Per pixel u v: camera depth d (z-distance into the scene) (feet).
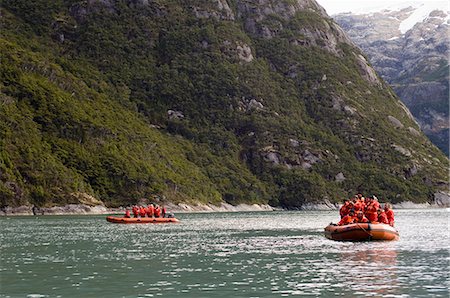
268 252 177.37
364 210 218.38
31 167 491.31
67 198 495.41
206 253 175.42
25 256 166.81
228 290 114.01
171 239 226.38
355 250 181.78
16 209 458.91
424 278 126.31
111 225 321.11
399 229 294.05
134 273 134.92
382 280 124.06
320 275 131.03
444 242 209.05
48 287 117.39
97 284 120.57
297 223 359.87
